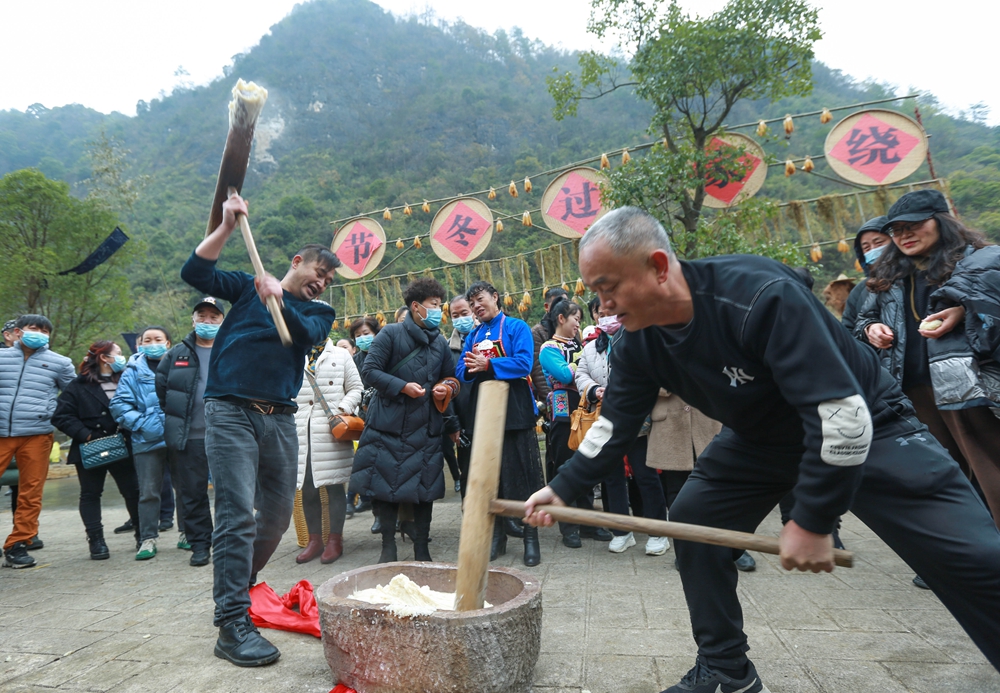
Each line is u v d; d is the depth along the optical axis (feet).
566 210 29.60
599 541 15.56
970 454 9.21
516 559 13.91
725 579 6.68
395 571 9.03
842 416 4.85
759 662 8.03
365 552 15.46
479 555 6.82
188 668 8.52
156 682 8.11
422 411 13.58
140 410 15.85
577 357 15.97
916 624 9.21
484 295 14.19
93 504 15.94
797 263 25.20
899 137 25.53
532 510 6.40
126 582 13.39
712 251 25.98
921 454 5.90
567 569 12.92
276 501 10.21
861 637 8.77
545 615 10.13
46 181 70.23
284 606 10.43
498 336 14.02
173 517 20.63
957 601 5.82
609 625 9.57
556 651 8.65
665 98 27.73
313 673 8.24
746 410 5.98
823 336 5.05
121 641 9.68
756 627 9.27
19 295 68.74
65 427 15.49
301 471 14.51
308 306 9.96
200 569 14.29
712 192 27.61
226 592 8.82
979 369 8.86
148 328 18.38
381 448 13.46
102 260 67.92
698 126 29.01
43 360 16.29
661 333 5.97
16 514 15.51
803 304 5.15
